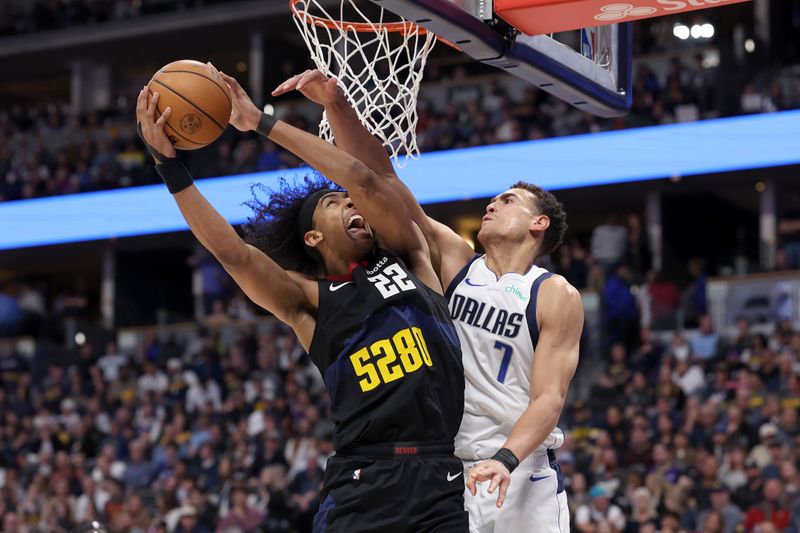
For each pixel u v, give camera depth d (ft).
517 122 45.73
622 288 36.91
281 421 34.91
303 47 61.77
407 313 8.86
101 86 64.28
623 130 42.86
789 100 41.09
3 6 66.54
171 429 36.52
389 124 11.94
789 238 41.01
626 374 33.55
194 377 40.37
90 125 58.49
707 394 31.50
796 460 26.45
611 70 12.34
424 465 8.52
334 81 9.56
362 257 9.20
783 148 40.68
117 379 42.93
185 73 8.52
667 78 44.39
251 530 29.43
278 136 9.00
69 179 53.06
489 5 9.91
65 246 53.06
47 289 64.75
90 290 65.67
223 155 48.14
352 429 8.64
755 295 37.47
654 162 42.22
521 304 9.82
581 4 9.73
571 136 43.32
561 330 9.62
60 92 71.36
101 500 33.45
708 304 38.04
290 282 8.93
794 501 25.13
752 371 31.63
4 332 49.70
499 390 9.86
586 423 31.76
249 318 45.70
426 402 8.63
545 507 9.97
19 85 70.03
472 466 9.89
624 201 47.21
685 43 49.01
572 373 9.55
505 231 10.18
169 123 8.46
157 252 56.54
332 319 8.86
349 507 8.48
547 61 10.94
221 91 8.63
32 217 52.70
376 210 9.00
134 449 35.27
